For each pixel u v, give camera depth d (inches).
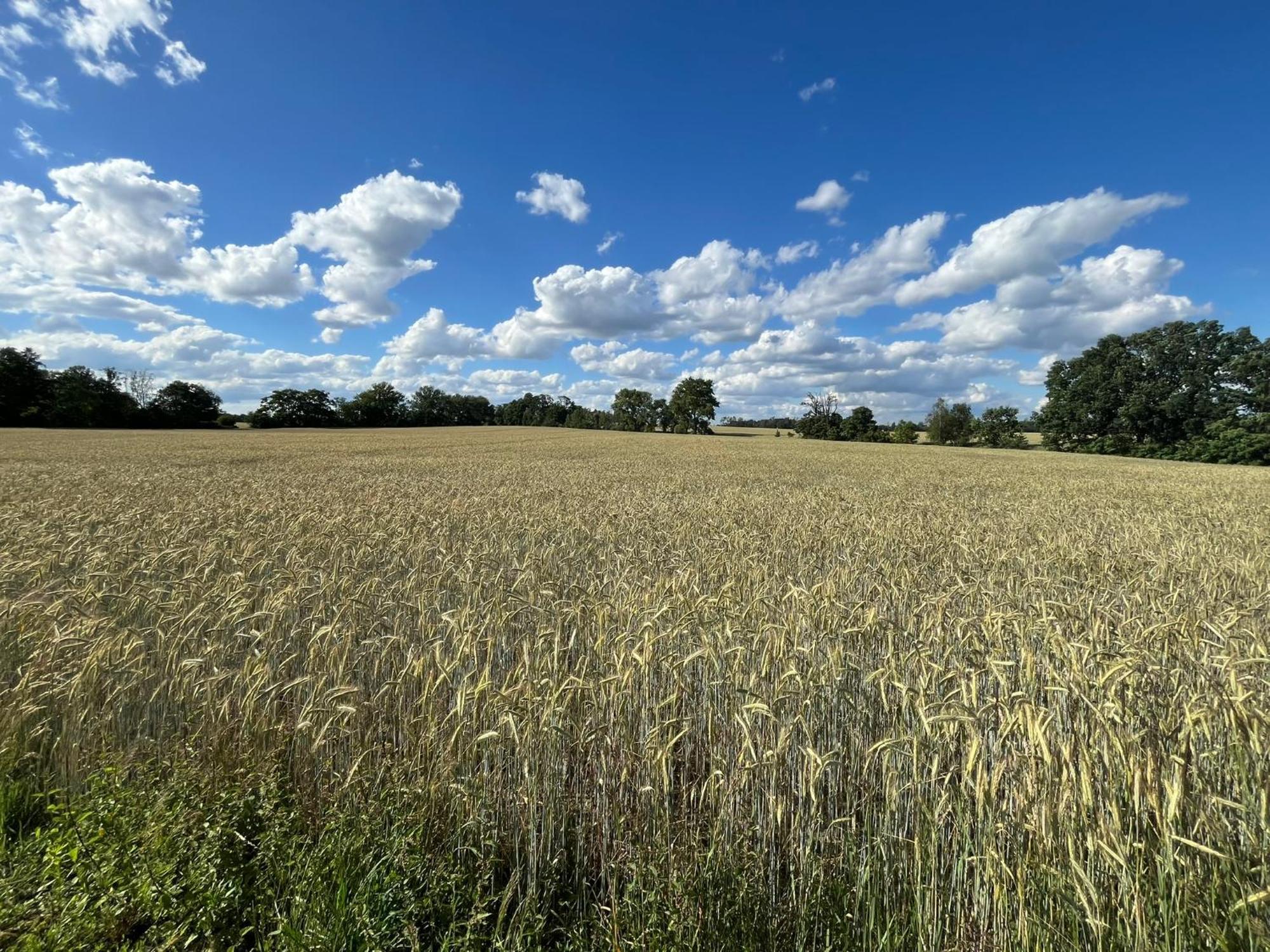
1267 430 2333.9
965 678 154.0
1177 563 337.7
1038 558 344.8
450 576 268.8
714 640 174.9
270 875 108.6
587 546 366.9
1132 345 2861.7
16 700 155.7
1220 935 88.6
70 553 292.2
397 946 102.9
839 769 137.6
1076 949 95.0
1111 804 99.4
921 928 106.7
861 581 282.7
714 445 2544.3
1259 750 103.3
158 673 174.2
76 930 91.1
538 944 104.6
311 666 170.1
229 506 491.5
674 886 104.4
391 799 125.3
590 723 136.6
